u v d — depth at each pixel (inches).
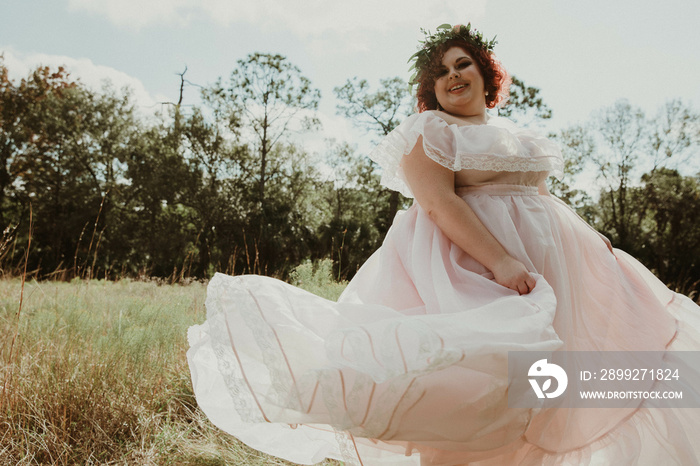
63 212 1270.9
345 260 748.6
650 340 76.8
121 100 1374.3
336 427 50.8
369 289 75.4
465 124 78.6
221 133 1288.1
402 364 49.6
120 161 1350.9
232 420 69.9
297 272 246.1
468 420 53.3
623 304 79.1
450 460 60.2
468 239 68.0
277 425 71.8
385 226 1310.3
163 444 95.4
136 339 137.7
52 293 240.2
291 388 51.9
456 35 85.8
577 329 74.3
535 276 65.5
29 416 97.7
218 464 92.5
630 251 1146.0
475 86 82.6
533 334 55.5
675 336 79.0
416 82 90.4
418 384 51.3
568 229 79.6
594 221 1257.4
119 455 93.0
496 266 66.4
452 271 68.5
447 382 52.4
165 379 123.6
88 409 103.3
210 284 59.6
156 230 1267.2
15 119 1342.3
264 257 1039.0
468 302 63.6
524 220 71.7
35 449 92.0
